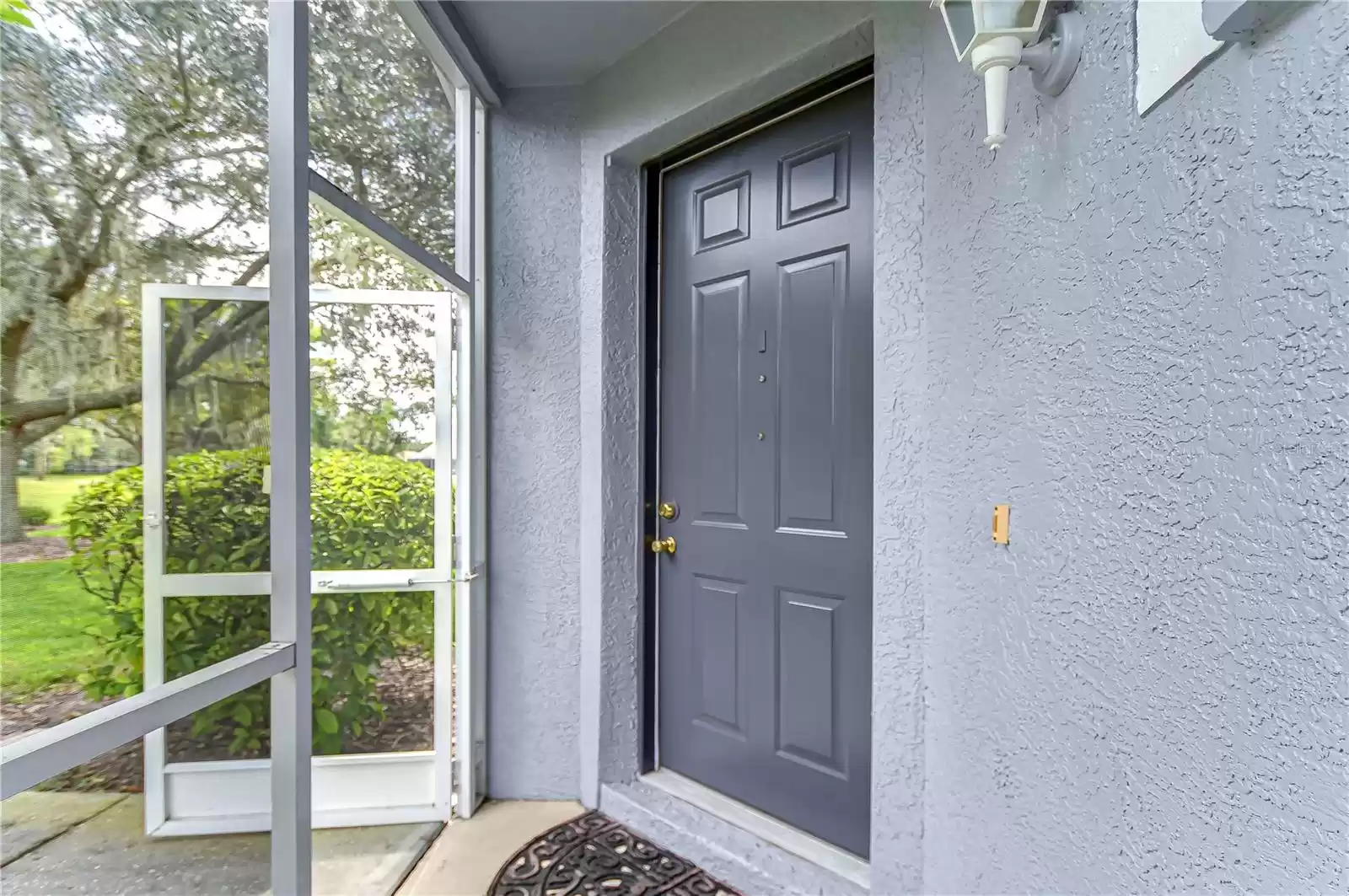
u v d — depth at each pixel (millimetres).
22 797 1012
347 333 1918
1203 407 672
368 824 2031
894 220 1478
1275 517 583
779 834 1884
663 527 2295
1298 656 560
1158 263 740
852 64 1698
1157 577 742
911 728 1458
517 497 2299
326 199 1403
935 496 1349
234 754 1379
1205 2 619
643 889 1797
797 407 1909
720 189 2119
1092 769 861
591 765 2221
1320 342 537
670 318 2279
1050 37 921
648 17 1964
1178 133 705
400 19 1834
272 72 1287
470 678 2180
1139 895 765
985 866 1153
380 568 2037
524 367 2301
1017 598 1056
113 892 1155
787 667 1935
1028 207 1027
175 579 1188
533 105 2303
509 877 1839
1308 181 546
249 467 1373
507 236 2301
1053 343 956
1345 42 516
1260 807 599
